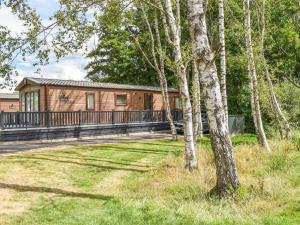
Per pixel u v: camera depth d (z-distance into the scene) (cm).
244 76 2947
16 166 1234
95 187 978
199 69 814
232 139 2295
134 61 4291
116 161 1394
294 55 3212
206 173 1023
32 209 758
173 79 3697
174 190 880
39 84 2362
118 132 2639
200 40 806
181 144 2016
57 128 2214
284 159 1196
